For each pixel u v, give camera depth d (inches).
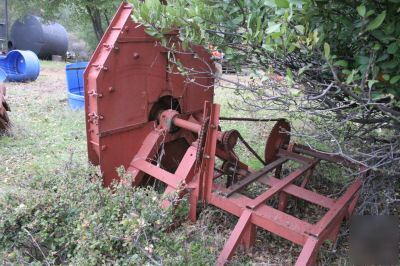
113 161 154.8
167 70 165.0
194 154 147.8
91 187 124.4
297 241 120.8
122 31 144.5
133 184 156.7
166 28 113.8
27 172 196.5
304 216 168.2
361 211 142.6
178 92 173.6
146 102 161.0
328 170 199.5
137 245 101.4
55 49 864.3
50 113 322.0
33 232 115.0
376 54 82.4
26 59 497.4
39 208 118.0
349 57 92.2
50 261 108.5
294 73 101.5
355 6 79.4
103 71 142.0
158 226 111.3
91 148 151.9
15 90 430.0
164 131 164.7
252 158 228.1
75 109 328.2
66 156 226.8
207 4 99.7
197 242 129.7
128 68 150.6
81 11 381.1
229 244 124.3
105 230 105.7
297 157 176.1
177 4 104.3
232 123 294.8
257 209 132.0
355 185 151.0
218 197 139.2
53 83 501.7
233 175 163.3
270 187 160.1
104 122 147.5
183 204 144.3
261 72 125.8
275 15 84.3
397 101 87.0
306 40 77.4
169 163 186.1
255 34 87.8
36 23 826.2
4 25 880.3
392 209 159.8
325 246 143.6
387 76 80.1
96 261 99.8
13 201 121.0
